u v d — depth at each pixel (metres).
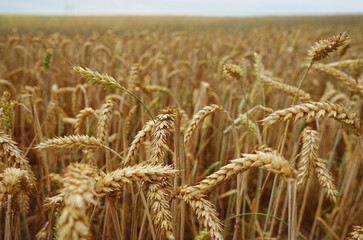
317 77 8.07
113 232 3.09
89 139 1.59
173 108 1.54
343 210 3.29
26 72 6.27
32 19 51.84
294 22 58.41
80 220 0.84
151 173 1.20
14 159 1.54
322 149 4.36
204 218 1.22
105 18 59.22
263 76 2.71
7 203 1.58
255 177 4.71
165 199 1.28
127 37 15.17
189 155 2.55
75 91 3.37
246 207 4.34
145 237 3.07
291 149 4.10
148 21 52.69
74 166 1.01
